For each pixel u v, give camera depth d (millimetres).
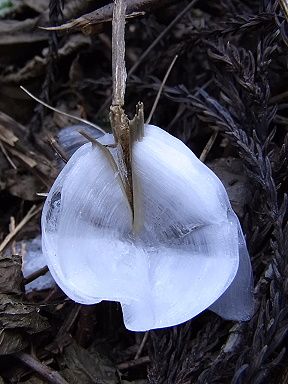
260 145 152
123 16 136
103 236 131
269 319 133
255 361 129
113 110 128
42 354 148
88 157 130
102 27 160
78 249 129
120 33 135
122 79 132
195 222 129
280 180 151
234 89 162
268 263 144
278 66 173
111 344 158
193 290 126
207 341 141
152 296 126
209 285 126
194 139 180
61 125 192
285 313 132
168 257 131
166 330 146
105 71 206
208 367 137
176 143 130
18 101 204
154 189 129
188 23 189
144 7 162
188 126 177
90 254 129
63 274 127
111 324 159
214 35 173
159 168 127
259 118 156
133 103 190
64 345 150
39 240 181
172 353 143
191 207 128
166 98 185
